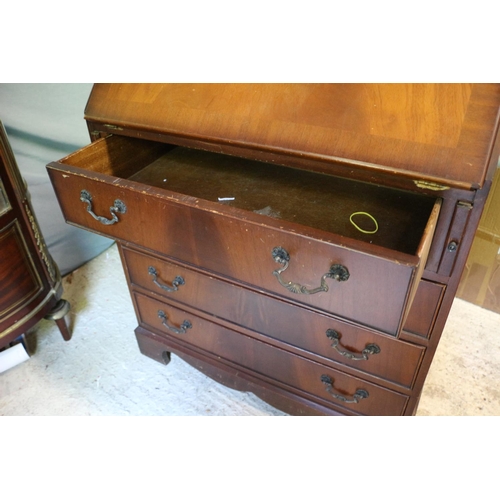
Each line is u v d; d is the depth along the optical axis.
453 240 0.67
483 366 1.22
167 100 0.84
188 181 0.95
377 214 0.82
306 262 0.63
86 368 1.25
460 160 0.62
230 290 0.90
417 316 0.77
